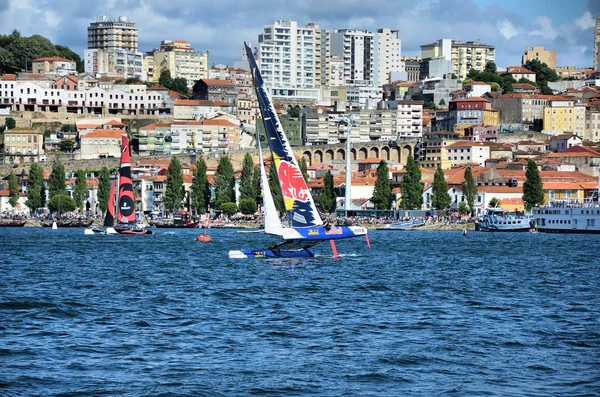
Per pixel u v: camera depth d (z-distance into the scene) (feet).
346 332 419.13
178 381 330.34
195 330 422.41
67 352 373.40
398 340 401.29
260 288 579.89
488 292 572.10
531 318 461.78
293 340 400.47
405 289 582.35
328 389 322.75
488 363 358.84
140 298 532.32
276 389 321.93
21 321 444.55
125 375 337.93
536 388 324.19
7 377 332.60
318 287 586.04
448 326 436.35
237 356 368.68
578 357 368.68
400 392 319.27
